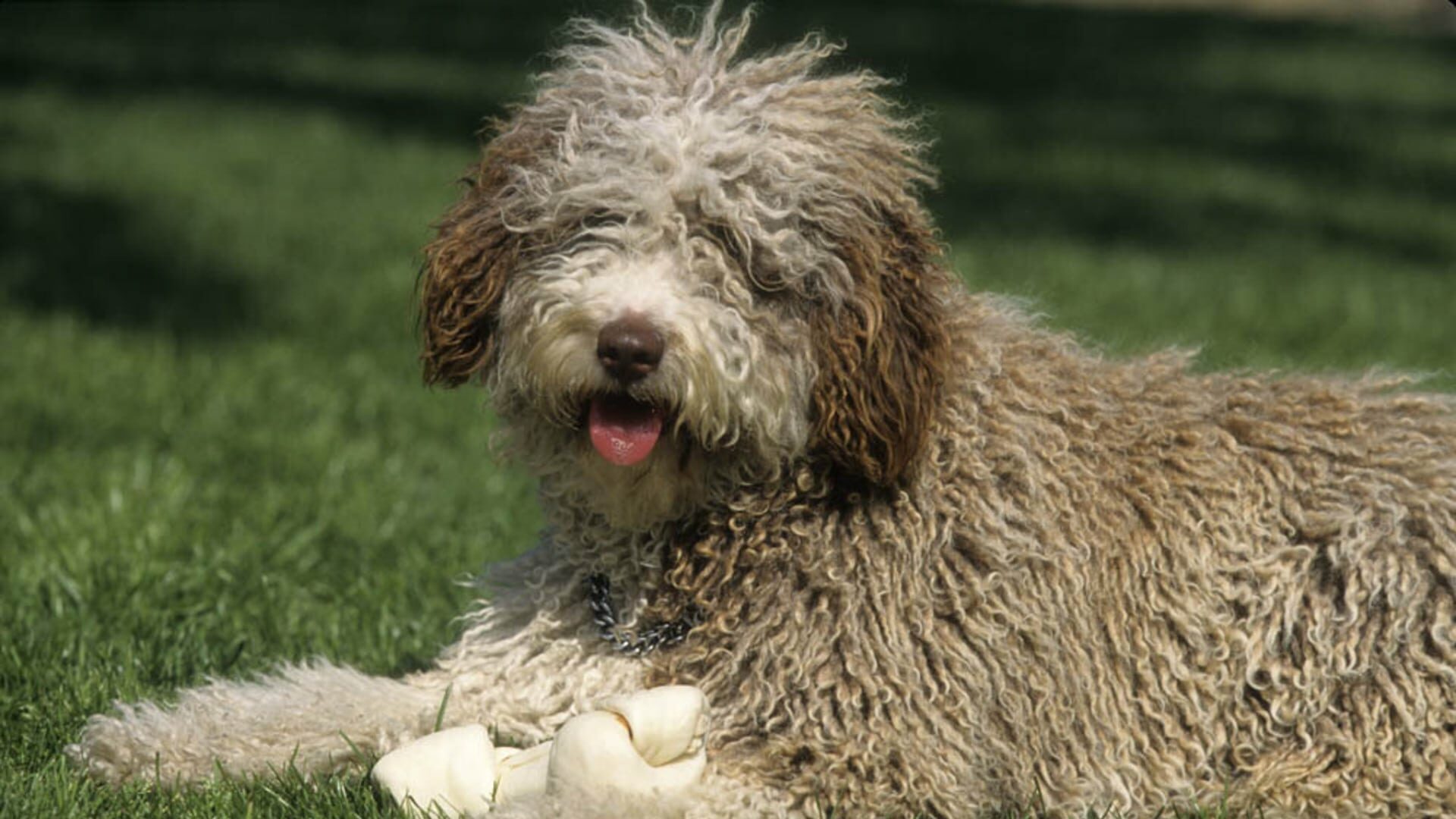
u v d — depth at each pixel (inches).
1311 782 230.8
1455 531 234.4
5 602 296.7
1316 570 234.5
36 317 526.9
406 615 305.6
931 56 1113.4
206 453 398.9
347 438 427.5
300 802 218.4
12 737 245.4
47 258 600.7
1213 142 949.2
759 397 223.9
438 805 213.0
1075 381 244.2
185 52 1037.8
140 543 322.3
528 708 241.8
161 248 620.1
